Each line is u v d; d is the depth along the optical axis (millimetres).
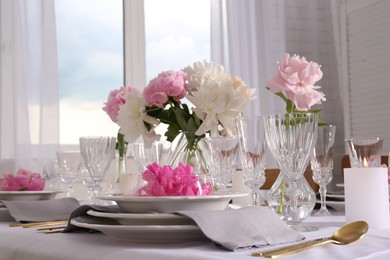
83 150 1167
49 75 2984
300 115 894
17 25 2957
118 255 697
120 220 800
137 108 1139
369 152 1083
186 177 867
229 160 1033
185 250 696
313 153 1200
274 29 3627
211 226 719
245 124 959
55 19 3033
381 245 721
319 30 3834
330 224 983
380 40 3381
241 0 3547
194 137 1121
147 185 864
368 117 3477
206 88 1095
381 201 937
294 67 1023
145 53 3498
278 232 761
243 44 3525
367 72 3484
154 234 736
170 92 1113
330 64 3838
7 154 2975
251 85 3521
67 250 749
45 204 1113
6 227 1011
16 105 2906
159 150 1224
